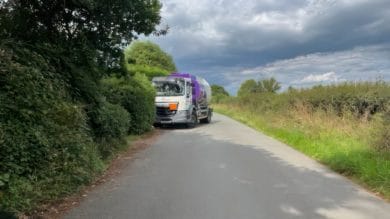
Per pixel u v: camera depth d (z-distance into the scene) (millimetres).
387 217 6453
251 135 19656
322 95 20438
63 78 9953
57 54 10109
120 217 6230
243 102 44688
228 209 6695
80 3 10523
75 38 11609
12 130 6805
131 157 12367
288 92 27500
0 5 9859
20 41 8922
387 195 7727
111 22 11977
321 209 6828
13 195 6094
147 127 20469
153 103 21547
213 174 9664
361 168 9508
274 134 19312
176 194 7668
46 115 7883
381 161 9719
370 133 12672
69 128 8648
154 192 7832
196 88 26109
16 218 5656
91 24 11938
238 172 9953
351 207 6988
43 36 10664
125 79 19281
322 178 9398
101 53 13047
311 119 17984
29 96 7531
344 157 10719
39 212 6348
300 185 8625
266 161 11695
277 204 7070
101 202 7086
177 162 11430
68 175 7715
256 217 6297
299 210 6734
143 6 12320
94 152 9695
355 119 16516
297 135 16406
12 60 7934
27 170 6848
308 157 12617
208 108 29156
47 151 7312
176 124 26562
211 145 15422
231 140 17266
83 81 10719
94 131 11391
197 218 6195
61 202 7020
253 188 8250
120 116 13344
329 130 15859
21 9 10133
